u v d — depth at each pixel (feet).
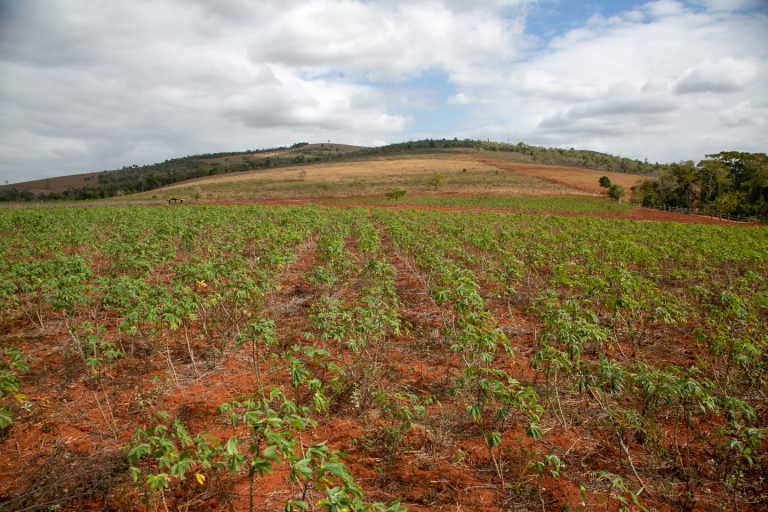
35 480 18.57
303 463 12.16
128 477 18.56
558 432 22.38
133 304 33.63
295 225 80.43
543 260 52.54
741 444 17.46
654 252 55.62
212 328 36.11
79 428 22.49
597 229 83.66
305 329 36.04
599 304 39.40
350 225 93.45
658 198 216.95
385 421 23.15
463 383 23.41
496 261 58.85
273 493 17.95
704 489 18.48
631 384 22.76
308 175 357.82
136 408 24.16
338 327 26.89
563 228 89.45
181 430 16.53
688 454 19.70
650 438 21.06
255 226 76.23
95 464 19.53
